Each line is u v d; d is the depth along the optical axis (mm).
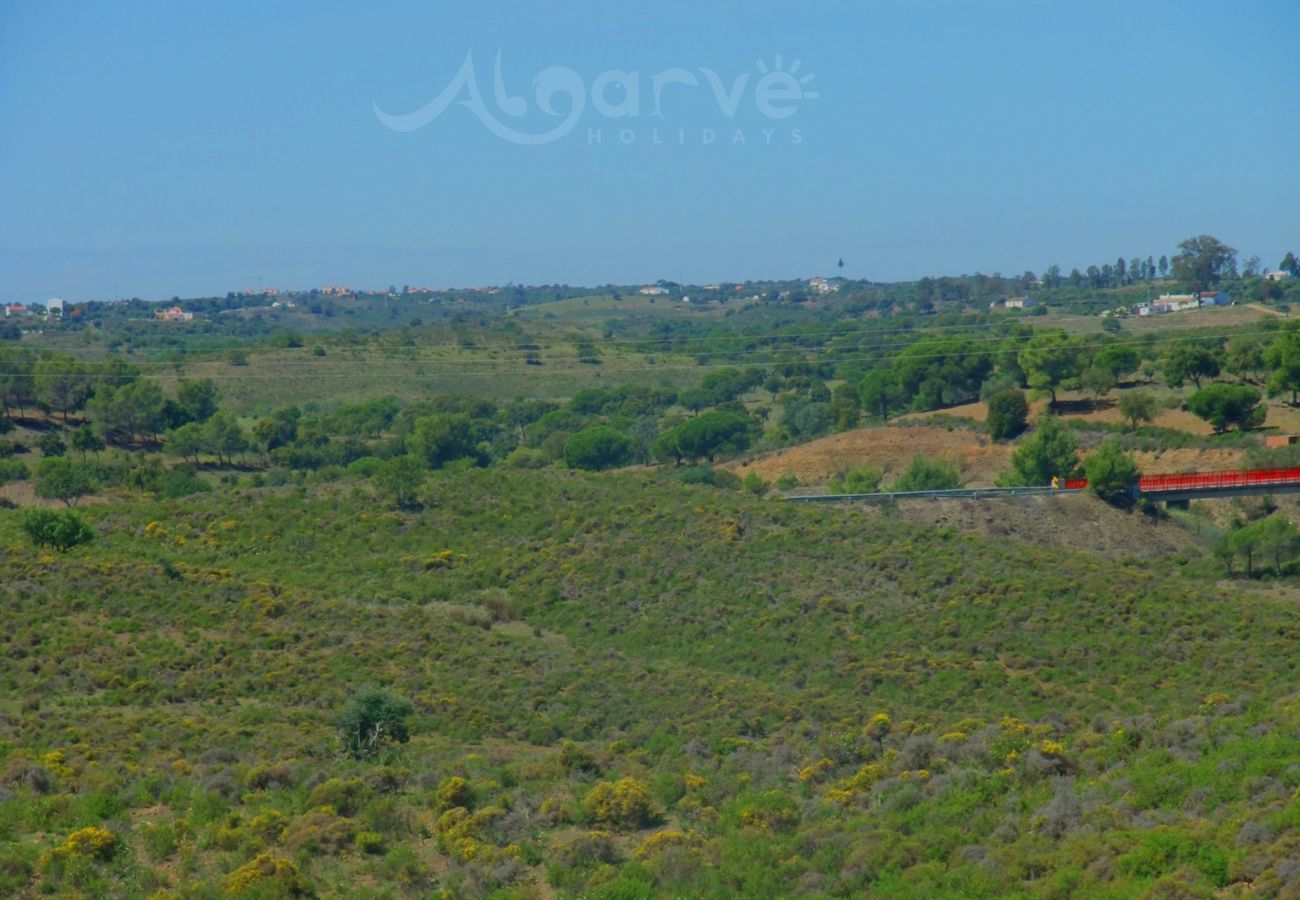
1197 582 74188
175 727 44281
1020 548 76438
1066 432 106250
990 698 52781
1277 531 78750
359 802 35844
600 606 67562
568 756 41844
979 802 33625
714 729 47625
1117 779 33562
